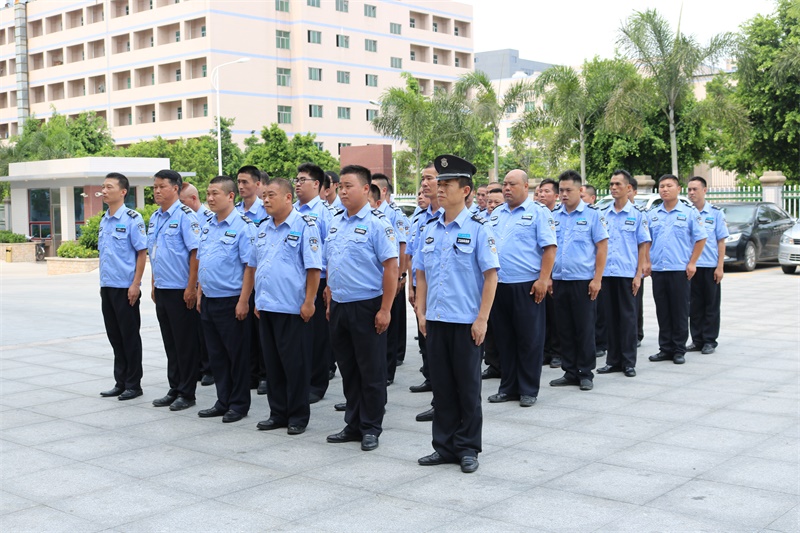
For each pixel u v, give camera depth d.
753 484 4.51
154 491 4.60
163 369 8.35
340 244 5.46
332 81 53.91
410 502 4.33
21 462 5.20
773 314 11.10
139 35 52.19
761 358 8.16
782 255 16.86
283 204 5.78
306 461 5.12
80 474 4.93
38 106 59.28
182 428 6.01
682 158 27.16
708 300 8.51
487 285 4.83
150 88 51.31
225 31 48.56
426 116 30.61
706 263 8.45
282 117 52.12
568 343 7.20
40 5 58.50
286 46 52.19
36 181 28.75
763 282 15.31
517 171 6.69
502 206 6.85
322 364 6.90
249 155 37.91
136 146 41.16
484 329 4.84
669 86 23.06
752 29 26.62
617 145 26.56
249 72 49.97
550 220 6.65
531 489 4.50
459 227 4.88
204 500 4.43
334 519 4.10
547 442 5.43
